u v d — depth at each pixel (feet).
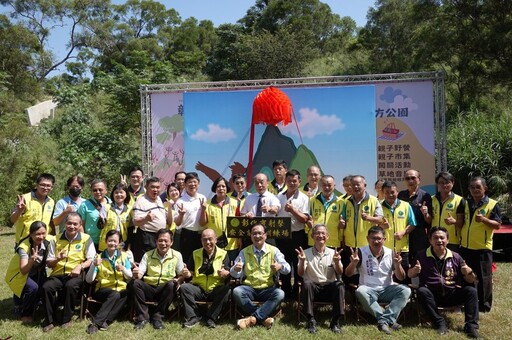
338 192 23.50
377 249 16.05
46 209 18.08
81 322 16.03
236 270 16.14
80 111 65.92
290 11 124.26
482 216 16.35
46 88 114.83
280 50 94.79
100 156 40.45
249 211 17.97
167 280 16.35
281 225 16.94
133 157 39.83
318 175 19.21
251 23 129.08
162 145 24.99
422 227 17.66
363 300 15.65
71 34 130.93
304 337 14.60
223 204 18.38
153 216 17.56
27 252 16.30
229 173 24.18
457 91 59.31
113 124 41.34
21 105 73.41
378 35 89.81
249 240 18.10
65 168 44.93
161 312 16.03
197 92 24.38
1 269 24.54
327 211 17.78
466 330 14.71
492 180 35.63
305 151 23.75
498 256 25.58
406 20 83.25
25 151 49.60
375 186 21.34
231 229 17.12
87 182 41.91
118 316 16.74
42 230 16.12
